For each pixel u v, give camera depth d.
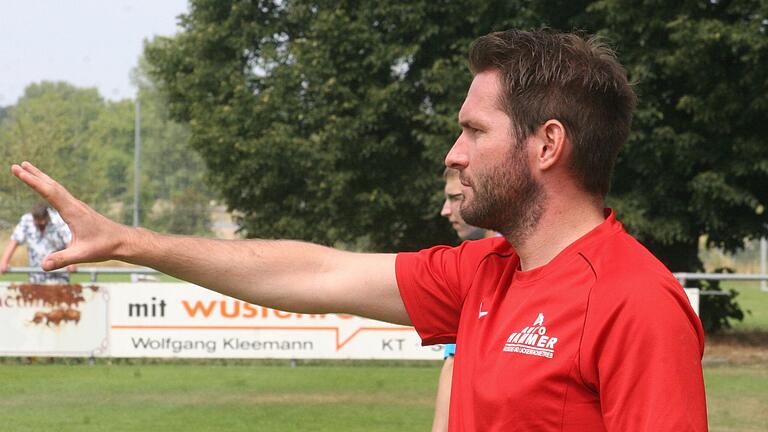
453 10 22.41
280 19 25.98
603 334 2.26
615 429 2.20
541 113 2.49
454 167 2.67
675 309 2.21
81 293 14.57
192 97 26.64
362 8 23.20
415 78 23.75
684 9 19.38
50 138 51.78
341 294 3.05
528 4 22.16
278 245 3.11
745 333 21.47
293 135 23.92
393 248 26.41
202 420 10.30
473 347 2.59
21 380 13.14
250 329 14.55
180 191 74.31
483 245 2.98
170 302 14.57
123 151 80.12
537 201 2.54
